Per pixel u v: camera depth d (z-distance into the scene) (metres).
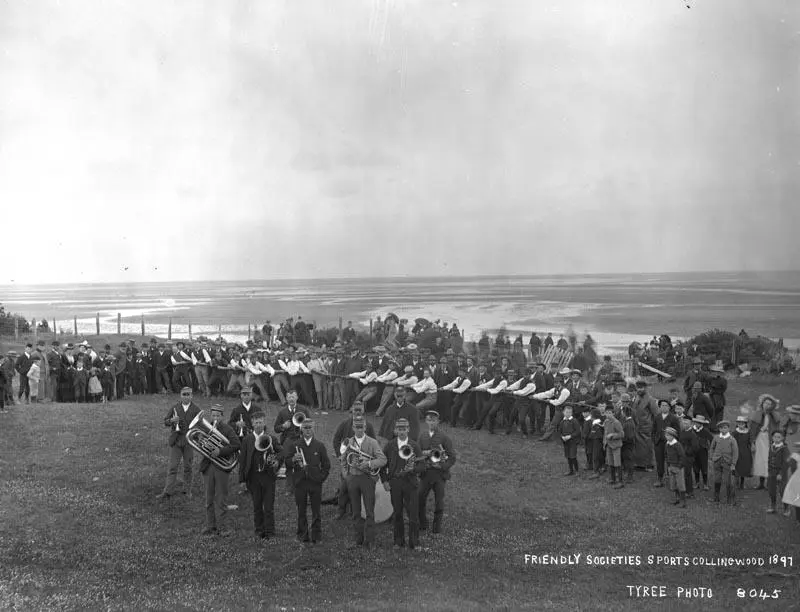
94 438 22.69
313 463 15.43
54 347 30.95
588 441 21.94
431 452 15.76
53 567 13.56
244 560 14.41
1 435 22.62
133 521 16.25
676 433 19.05
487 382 27.38
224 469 15.97
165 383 34.44
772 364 42.12
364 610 11.88
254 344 37.53
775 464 17.72
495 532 16.64
